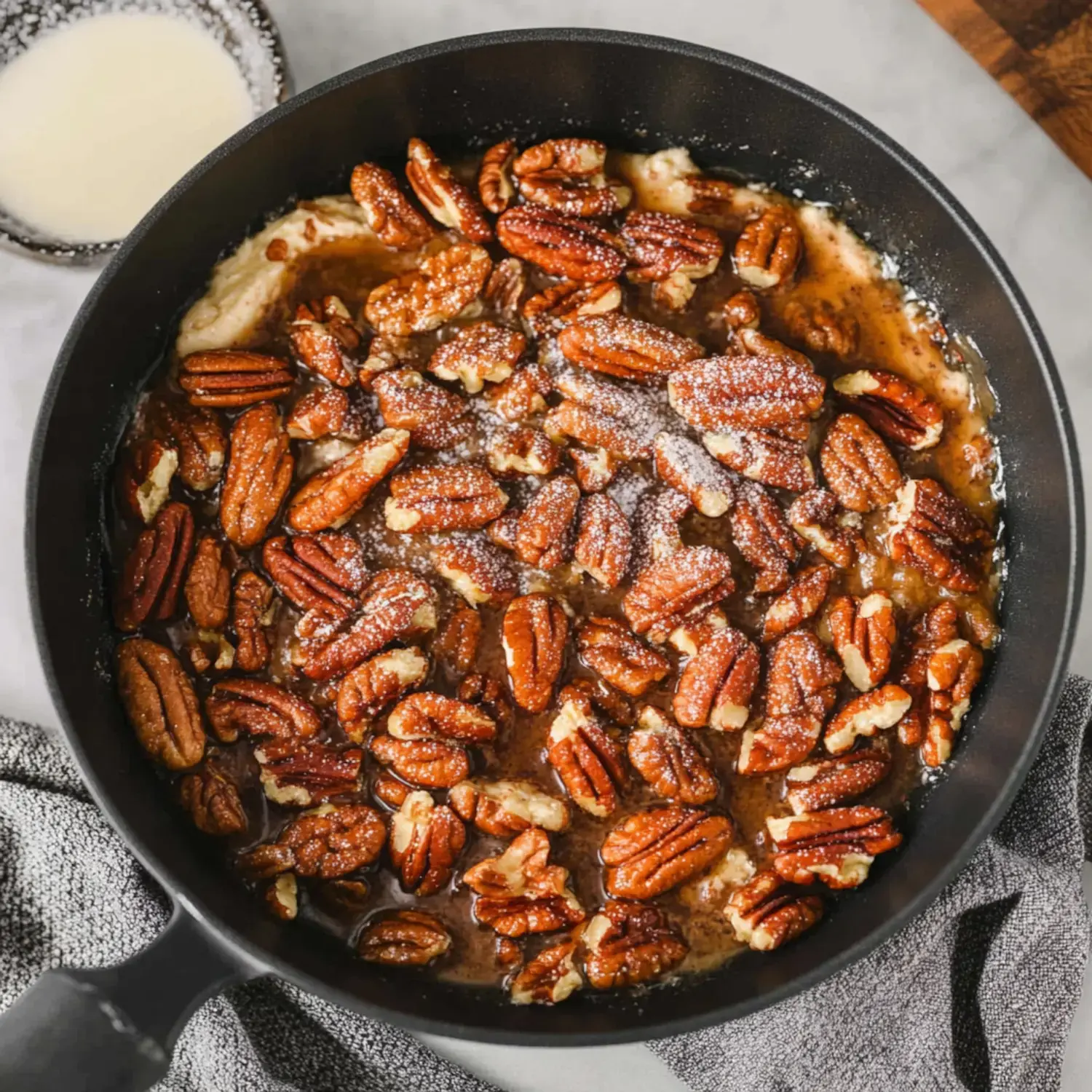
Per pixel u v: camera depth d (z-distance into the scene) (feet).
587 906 1.74
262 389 1.79
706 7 2.02
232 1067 1.86
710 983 1.73
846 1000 1.83
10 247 1.92
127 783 1.72
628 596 1.76
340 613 1.75
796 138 1.82
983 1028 1.86
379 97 1.78
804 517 1.78
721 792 1.76
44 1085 1.57
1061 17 1.97
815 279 1.86
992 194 2.03
